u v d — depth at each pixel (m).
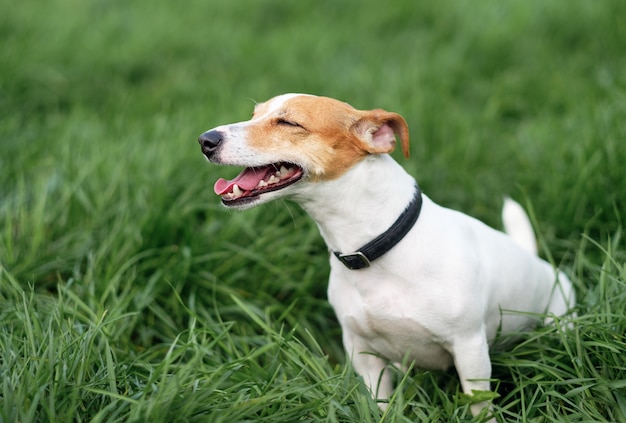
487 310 1.43
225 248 1.67
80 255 1.62
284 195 1.39
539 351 1.43
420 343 1.42
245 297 1.63
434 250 1.39
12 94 2.13
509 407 1.37
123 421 1.29
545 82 2.23
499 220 1.78
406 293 1.39
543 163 1.83
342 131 1.38
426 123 1.99
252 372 1.41
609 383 1.35
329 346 1.63
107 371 1.34
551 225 1.72
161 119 1.97
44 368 1.32
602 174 1.71
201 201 1.74
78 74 2.38
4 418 1.26
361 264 1.39
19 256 1.60
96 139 1.90
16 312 1.43
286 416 1.31
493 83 2.28
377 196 1.38
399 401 1.33
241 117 1.97
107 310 1.47
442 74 2.29
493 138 2.00
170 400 1.27
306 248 1.69
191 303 1.56
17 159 1.81
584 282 1.60
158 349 1.52
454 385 1.47
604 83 2.03
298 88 2.23
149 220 1.65
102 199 1.70
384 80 2.21
